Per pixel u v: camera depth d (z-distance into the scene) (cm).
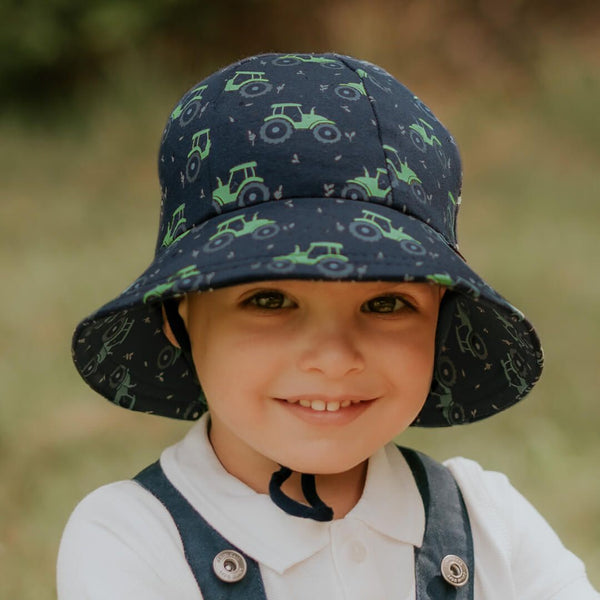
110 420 357
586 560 262
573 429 339
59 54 886
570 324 433
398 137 128
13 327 444
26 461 321
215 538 132
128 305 117
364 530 136
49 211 661
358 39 930
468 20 934
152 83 866
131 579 130
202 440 143
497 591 143
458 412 154
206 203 126
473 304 141
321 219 118
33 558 260
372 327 129
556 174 709
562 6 942
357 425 130
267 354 127
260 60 136
